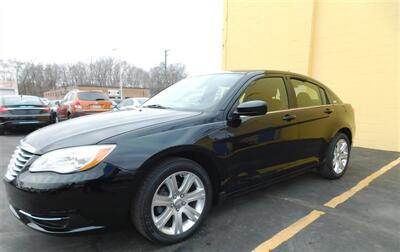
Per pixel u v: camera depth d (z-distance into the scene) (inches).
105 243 110.0
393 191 167.0
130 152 97.4
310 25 321.7
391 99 278.1
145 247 107.5
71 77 2982.3
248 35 378.3
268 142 136.4
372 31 285.3
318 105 172.4
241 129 125.0
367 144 294.7
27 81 2728.8
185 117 116.6
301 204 146.9
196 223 113.7
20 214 98.5
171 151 104.0
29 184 92.5
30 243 110.5
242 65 387.2
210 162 116.2
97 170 92.6
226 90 132.8
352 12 296.7
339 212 138.6
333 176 183.0
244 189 130.0
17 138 371.9
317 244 111.1
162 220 105.0
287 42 342.3
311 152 164.7
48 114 417.1
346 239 114.8
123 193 96.0
